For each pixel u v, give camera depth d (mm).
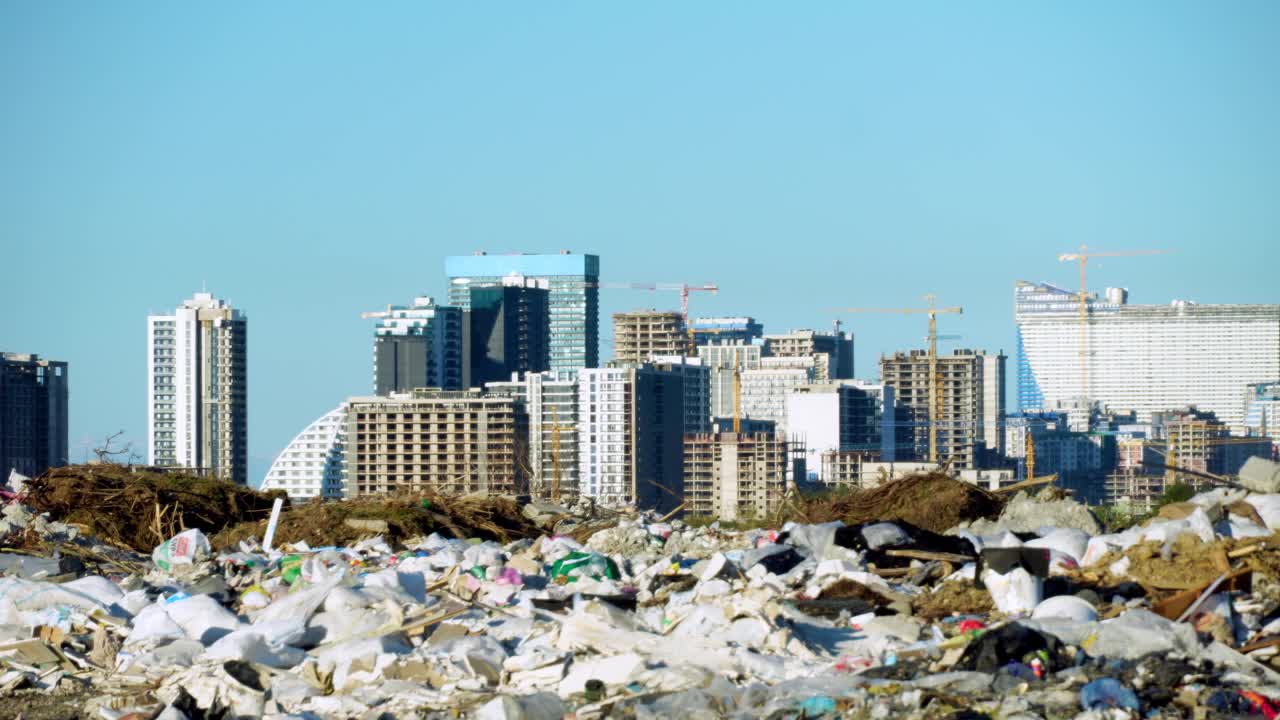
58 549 30344
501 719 17500
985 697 16625
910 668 18016
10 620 22828
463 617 22172
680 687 18109
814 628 20438
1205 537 21969
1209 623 18969
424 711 18109
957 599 21641
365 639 20609
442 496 37750
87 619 22734
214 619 22047
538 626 21531
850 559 25125
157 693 19281
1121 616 18672
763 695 17344
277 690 19203
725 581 23609
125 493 36469
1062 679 17078
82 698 19797
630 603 23109
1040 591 20891
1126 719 15898
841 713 16516
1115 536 24141
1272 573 20672
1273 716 16016
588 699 18109
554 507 40844
